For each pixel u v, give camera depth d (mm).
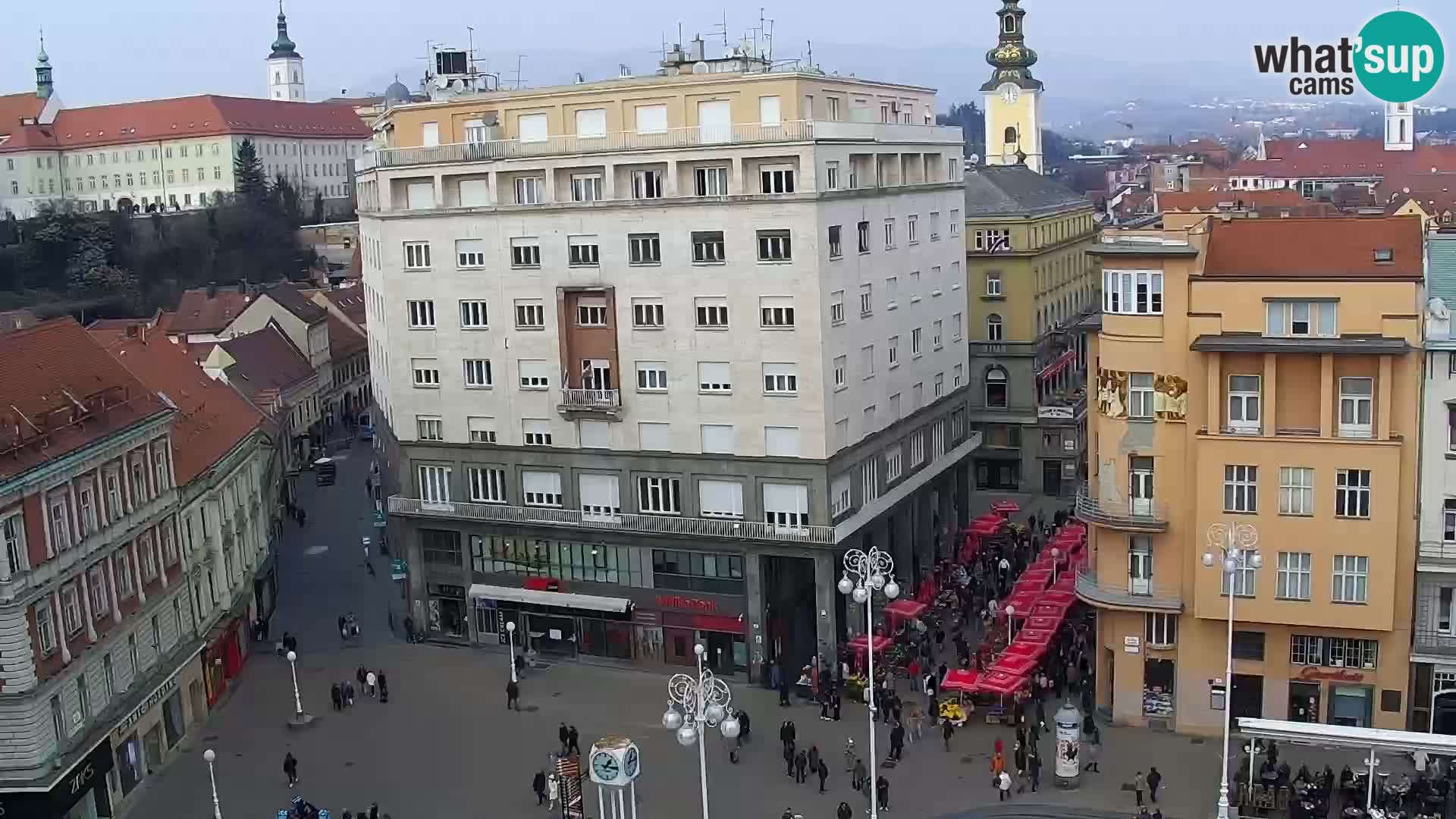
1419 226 60656
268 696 77875
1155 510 63438
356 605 95000
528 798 62062
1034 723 67062
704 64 84750
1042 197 127062
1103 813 56750
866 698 71000
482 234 78875
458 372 81250
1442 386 58156
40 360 63812
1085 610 79312
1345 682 61375
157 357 90438
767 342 72938
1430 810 53938
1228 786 55531
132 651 65375
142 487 67750
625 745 49531
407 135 82875
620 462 77500
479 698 75438
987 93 185000
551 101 79562
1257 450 60188
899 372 84312
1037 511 109625
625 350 76312
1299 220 62594
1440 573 59219
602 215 75500
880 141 80312
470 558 82938
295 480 136500
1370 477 58531
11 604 53969
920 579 89438
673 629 77562
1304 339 59156
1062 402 115812
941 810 58219
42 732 55625
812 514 73562
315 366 161250
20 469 55406
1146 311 62250
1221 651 63469
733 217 72438
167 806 62750
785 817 55031
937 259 90562
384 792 63312
